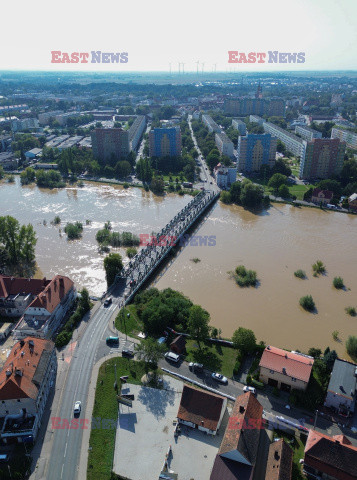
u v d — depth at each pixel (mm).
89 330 124500
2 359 109750
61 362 109938
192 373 108062
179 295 142875
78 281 157625
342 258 181000
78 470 80125
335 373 101000
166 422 92062
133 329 125875
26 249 166500
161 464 82062
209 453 84750
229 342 120750
